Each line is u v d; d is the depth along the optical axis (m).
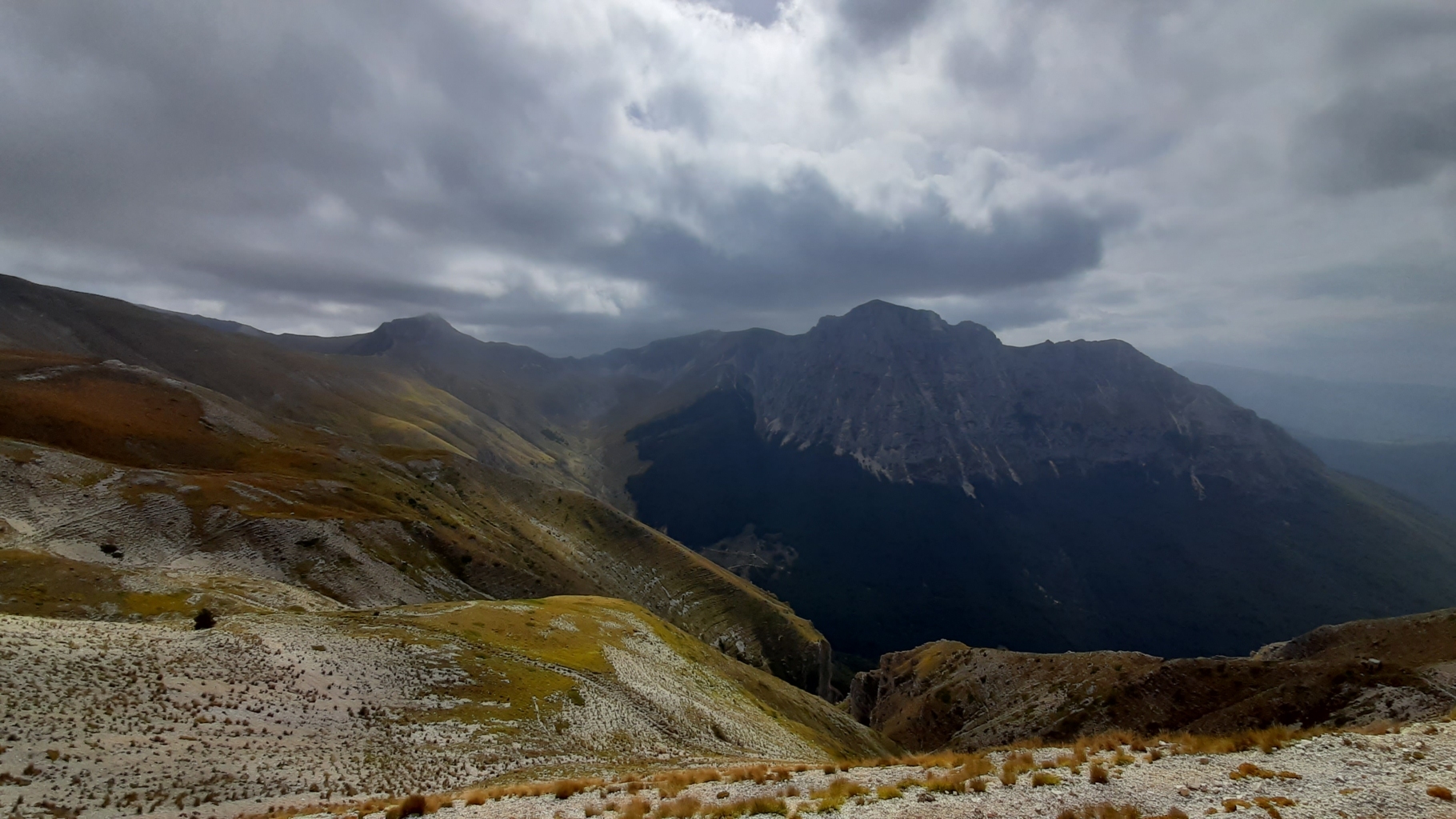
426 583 120.69
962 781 22.48
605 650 77.12
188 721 35.28
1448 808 17.05
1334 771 20.53
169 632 45.53
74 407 136.75
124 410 148.62
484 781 37.00
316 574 104.12
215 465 143.75
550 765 42.44
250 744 35.28
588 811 23.34
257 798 30.20
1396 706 70.62
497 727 47.94
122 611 65.50
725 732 67.31
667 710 65.50
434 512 169.88
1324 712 76.75
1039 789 21.19
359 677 48.78
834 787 23.25
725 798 24.27
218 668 42.22
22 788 25.67
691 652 103.00
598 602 108.06
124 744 31.09
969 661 144.50
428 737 43.22
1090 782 21.50
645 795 26.09
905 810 20.16
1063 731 97.94
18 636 36.94
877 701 164.75
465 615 74.81
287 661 46.47
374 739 40.81
